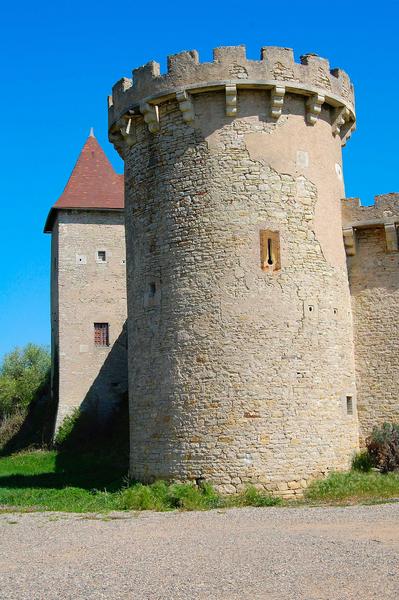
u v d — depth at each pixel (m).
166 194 18.27
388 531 11.55
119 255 36.69
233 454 16.58
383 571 8.94
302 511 14.23
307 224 18.12
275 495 16.36
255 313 17.14
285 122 18.22
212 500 16.02
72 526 13.46
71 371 35.00
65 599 8.16
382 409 19.44
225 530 12.30
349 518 13.05
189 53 18.02
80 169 38.16
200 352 17.19
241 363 16.92
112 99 20.20
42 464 28.25
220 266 17.36
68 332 35.41
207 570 9.27
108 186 37.69
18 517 15.02
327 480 16.80
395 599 7.77
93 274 36.22
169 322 17.75
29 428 38.72
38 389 42.00
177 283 17.73
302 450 16.91
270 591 8.20
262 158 17.83
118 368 35.53
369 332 19.88
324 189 18.78
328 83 18.77
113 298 36.19
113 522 13.80
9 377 45.31
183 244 17.78
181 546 10.94
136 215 19.14
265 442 16.62
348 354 18.78
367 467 18.12
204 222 17.62
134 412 18.62
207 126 17.97
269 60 17.88
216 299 17.23
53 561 10.21
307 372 17.36
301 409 17.09
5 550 11.20
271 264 17.47
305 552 10.12
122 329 36.03
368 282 20.08
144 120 18.88
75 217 36.59
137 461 18.33
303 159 18.34
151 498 15.96
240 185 17.62
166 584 8.65
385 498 15.59
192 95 18.11
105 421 34.50
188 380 17.22
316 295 17.94
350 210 19.94
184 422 17.11
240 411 16.72
